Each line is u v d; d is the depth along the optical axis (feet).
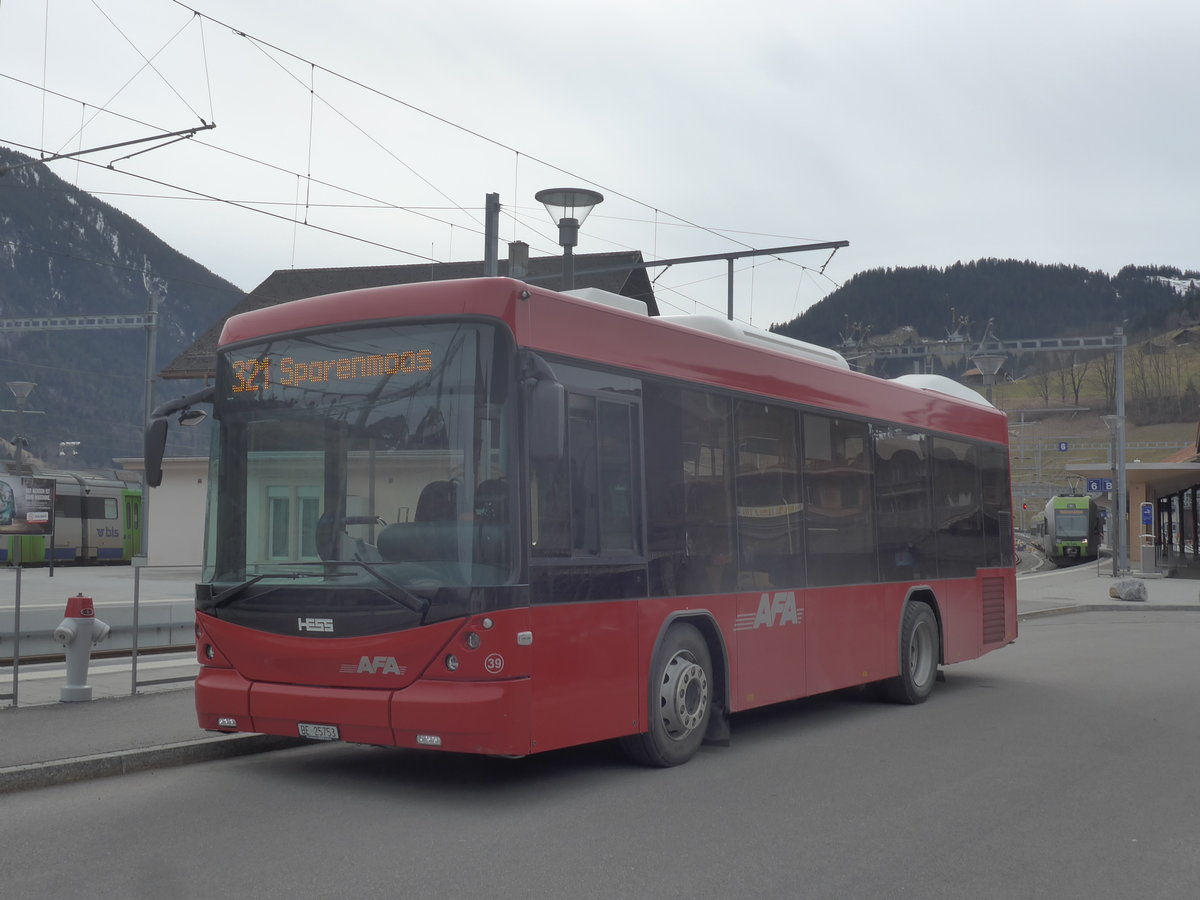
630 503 28.78
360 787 27.27
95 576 120.26
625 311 29.45
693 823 24.12
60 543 162.81
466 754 31.81
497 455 25.20
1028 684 49.26
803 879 20.21
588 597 27.04
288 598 26.40
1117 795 27.35
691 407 31.45
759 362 34.78
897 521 42.42
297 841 22.21
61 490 163.43
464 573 24.79
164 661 48.39
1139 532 190.08
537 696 25.30
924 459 45.03
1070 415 492.13
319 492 26.58
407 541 25.40
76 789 26.78
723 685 31.96
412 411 25.88
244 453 27.76
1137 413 485.15
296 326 27.53
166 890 19.02
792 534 35.68
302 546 26.58
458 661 24.59
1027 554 255.91
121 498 180.75
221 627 27.35
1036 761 31.45
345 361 26.78
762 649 33.68
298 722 26.09
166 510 143.84
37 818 23.95
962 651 47.03
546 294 26.71
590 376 27.81
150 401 135.74
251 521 27.40
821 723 38.42
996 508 51.21
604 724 27.40
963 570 47.60
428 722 24.50
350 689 25.59
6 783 26.30
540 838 22.70
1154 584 135.33
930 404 45.98
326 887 19.22
